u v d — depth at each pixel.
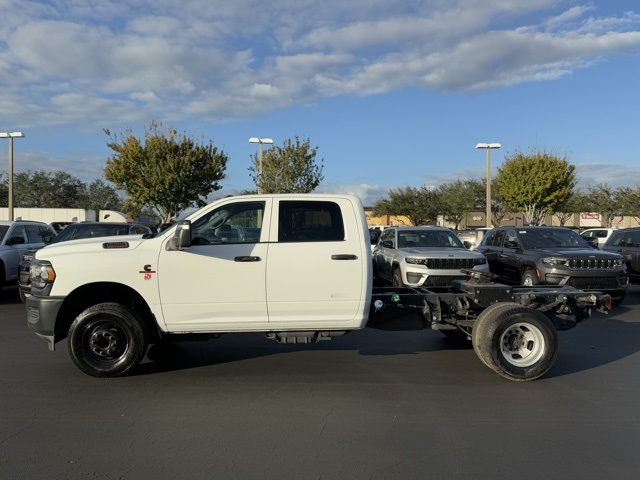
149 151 28.25
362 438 4.39
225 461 3.94
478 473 3.78
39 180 60.44
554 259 10.69
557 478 3.70
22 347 7.50
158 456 4.02
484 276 6.74
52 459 3.96
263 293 5.90
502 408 5.14
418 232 13.25
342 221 6.09
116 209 63.72
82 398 5.34
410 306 6.59
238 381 5.95
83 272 5.78
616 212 47.53
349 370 6.42
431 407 5.15
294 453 4.09
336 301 5.96
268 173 27.20
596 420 4.83
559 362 6.88
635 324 9.44
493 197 45.59
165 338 6.22
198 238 6.01
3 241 11.99
